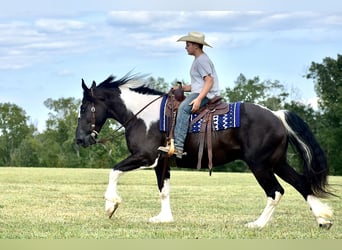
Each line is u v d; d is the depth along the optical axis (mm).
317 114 80875
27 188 25469
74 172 46219
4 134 89750
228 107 12766
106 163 75500
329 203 19031
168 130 12969
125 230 12375
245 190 25969
